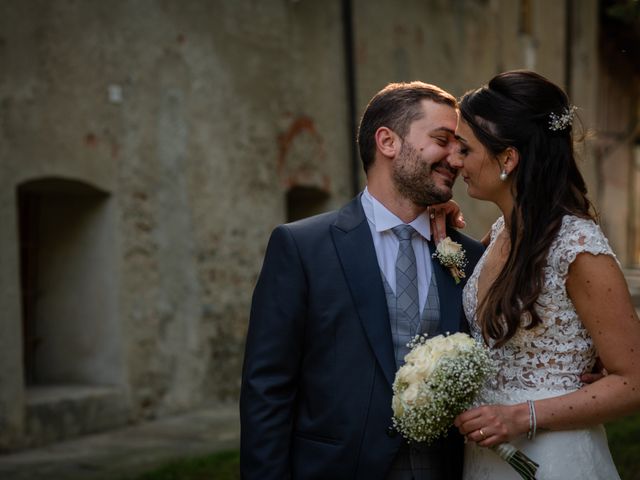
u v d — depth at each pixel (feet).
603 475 7.15
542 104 7.20
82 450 18.99
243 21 25.77
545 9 47.39
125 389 21.80
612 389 6.82
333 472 7.47
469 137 7.36
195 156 24.08
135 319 22.26
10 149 18.98
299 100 27.91
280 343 7.68
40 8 19.74
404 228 7.98
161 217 23.07
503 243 7.67
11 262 18.89
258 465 7.46
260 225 26.27
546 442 7.07
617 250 64.08
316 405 7.63
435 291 7.95
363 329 7.62
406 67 33.71
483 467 7.45
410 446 7.57
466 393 6.87
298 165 27.81
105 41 21.47
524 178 7.20
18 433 18.88
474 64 39.17
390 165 7.96
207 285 24.43
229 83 25.22
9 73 18.99
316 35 28.73
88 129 20.97
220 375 24.86
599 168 59.98
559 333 7.09
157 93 22.95
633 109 67.21
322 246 7.84
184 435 20.58
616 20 55.98
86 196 21.89
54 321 22.33
